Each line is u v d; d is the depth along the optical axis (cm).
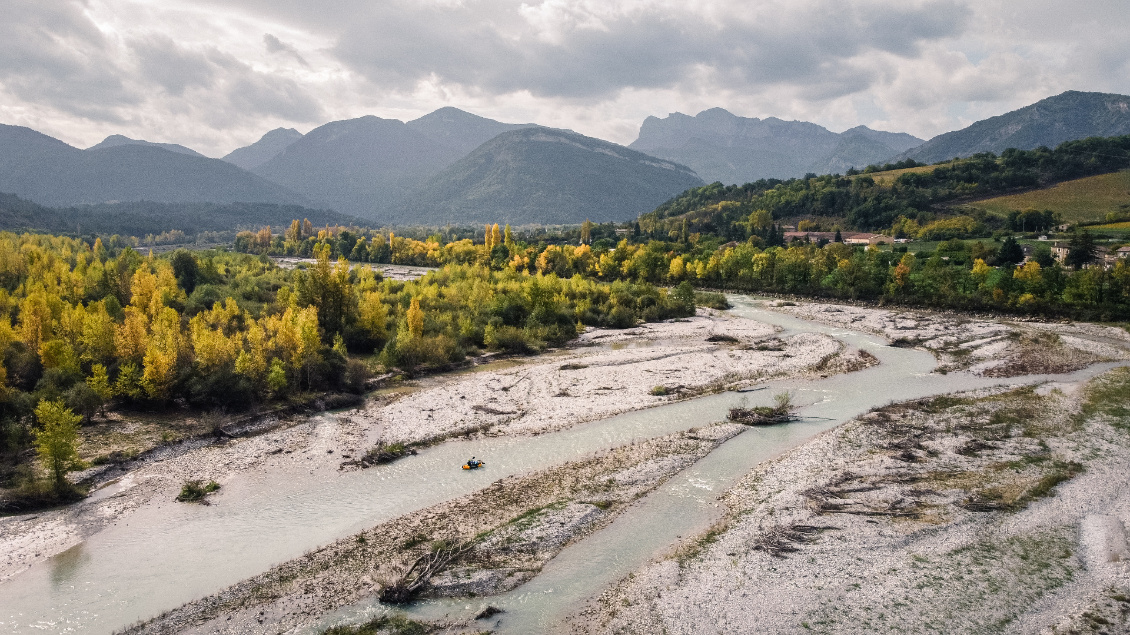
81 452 5212
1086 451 5128
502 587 3484
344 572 3631
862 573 3531
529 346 9906
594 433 5938
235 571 3662
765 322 12450
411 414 6456
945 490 4488
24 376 6397
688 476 4941
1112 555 3638
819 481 4697
